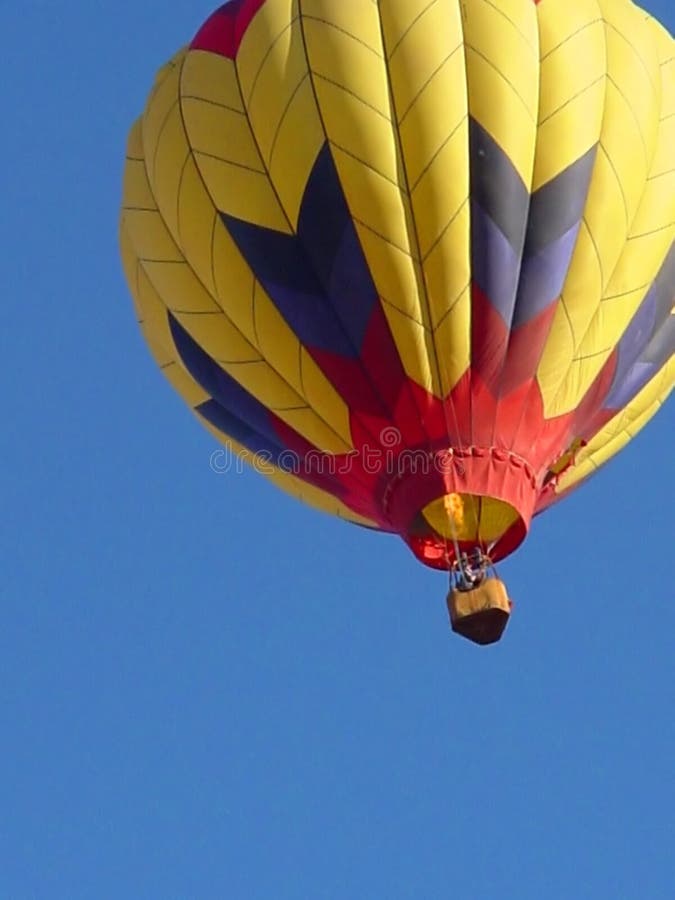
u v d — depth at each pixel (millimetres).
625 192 69750
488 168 68500
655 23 73000
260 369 70188
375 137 68625
